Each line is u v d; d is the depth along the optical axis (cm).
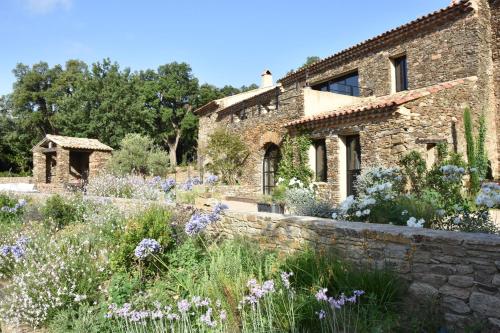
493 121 1295
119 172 2009
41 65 4544
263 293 361
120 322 410
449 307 376
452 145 1112
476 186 1088
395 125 1005
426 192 714
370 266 449
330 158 1228
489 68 1272
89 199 1077
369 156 1079
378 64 1462
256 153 1695
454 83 1145
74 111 3625
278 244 582
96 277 536
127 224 612
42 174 2094
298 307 378
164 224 592
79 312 452
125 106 3738
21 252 578
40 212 1023
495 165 1293
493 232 507
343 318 355
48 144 2073
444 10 1231
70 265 539
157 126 4772
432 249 395
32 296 489
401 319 378
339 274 429
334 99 1459
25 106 4412
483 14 1237
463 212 552
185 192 1166
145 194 1146
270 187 1628
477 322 355
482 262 358
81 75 4203
